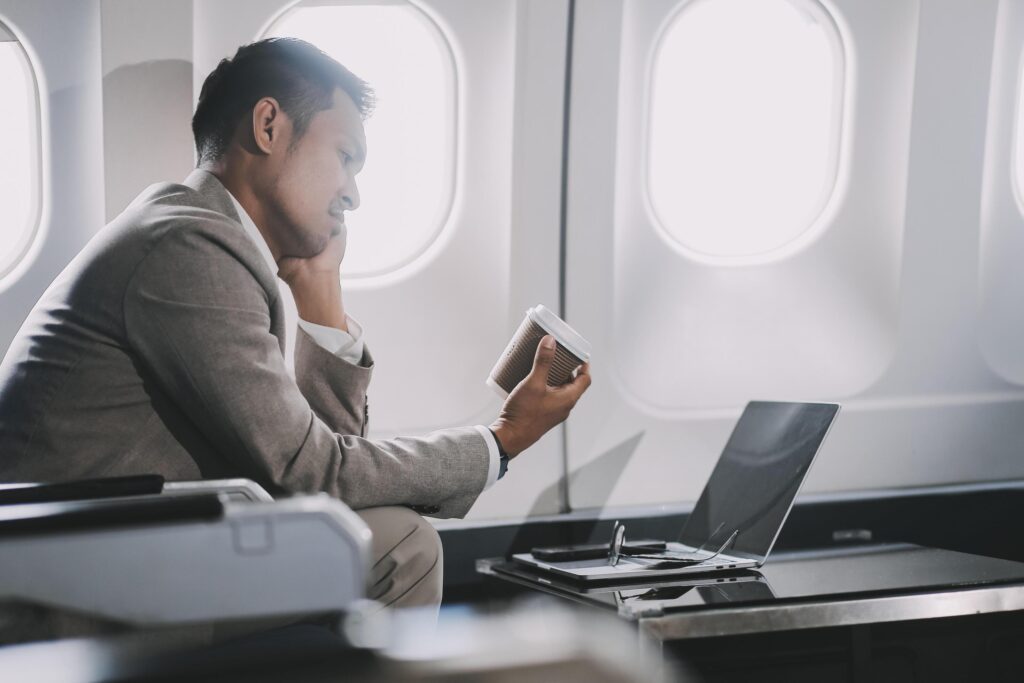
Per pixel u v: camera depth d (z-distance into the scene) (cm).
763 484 191
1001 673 173
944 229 249
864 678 161
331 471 147
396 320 227
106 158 205
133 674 56
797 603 156
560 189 229
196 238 144
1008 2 242
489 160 226
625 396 241
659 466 244
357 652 57
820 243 245
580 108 226
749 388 247
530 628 57
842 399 253
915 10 236
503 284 231
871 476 257
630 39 226
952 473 261
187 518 74
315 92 174
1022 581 168
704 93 233
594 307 235
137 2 204
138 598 65
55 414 143
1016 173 253
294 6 211
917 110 240
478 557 232
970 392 260
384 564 149
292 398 146
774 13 232
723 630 152
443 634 57
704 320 243
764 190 241
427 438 161
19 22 201
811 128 240
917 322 252
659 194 236
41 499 96
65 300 146
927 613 163
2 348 206
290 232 177
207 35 208
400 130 221
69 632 65
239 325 142
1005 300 258
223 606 66
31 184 206
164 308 140
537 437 170
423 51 219
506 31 220
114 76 204
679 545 206
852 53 235
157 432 146
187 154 209
